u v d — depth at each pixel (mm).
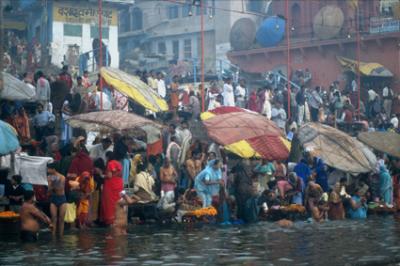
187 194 19156
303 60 43000
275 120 28656
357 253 12477
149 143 21203
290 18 46469
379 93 39656
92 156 18703
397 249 13055
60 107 23172
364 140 24188
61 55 39625
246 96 30875
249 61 45281
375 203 22859
